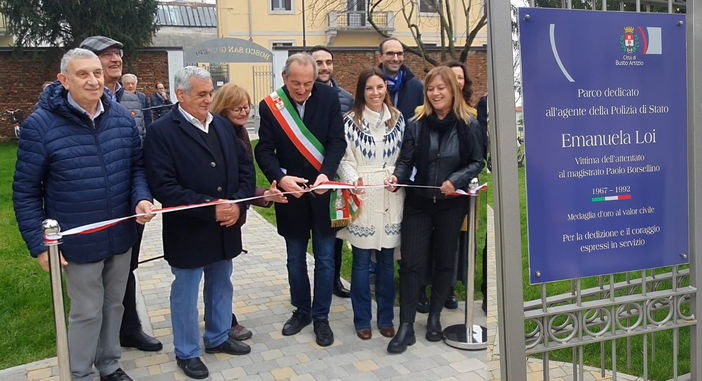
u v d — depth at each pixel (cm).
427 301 395
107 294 280
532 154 233
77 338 264
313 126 332
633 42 242
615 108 242
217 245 300
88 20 1714
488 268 312
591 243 245
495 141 231
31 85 1719
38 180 249
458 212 336
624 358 329
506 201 231
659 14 245
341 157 334
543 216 237
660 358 329
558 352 334
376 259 358
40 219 250
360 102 337
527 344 245
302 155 333
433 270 348
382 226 337
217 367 314
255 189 320
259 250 557
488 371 303
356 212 333
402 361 320
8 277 464
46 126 247
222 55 1123
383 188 333
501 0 223
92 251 257
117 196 266
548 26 230
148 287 446
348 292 427
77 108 251
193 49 1123
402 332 335
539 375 307
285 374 306
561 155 237
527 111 231
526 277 412
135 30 1764
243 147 321
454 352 330
